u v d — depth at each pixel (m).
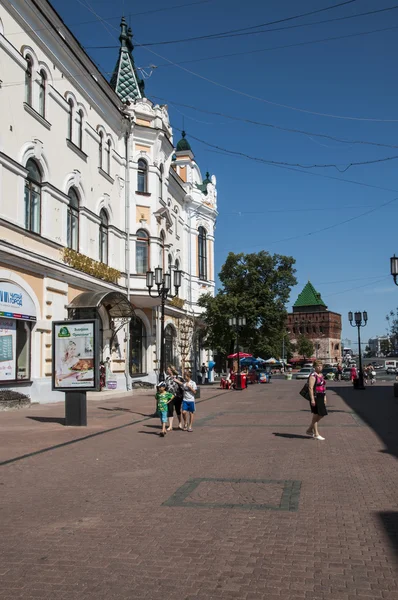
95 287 26.88
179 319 40.50
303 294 112.12
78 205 26.06
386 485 8.06
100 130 28.56
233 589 4.62
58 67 23.83
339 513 6.72
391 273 19.70
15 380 20.22
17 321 20.55
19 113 20.48
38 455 10.82
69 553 5.50
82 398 15.20
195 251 44.34
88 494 7.81
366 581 4.77
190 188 43.75
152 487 8.14
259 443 11.99
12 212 19.78
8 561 5.32
